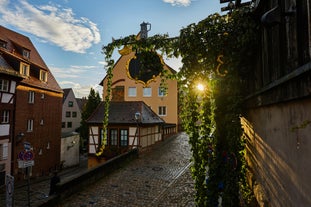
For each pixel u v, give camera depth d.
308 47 2.09
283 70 2.82
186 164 12.86
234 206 4.66
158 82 31.44
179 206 6.88
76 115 43.81
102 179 9.90
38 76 21.62
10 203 6.30
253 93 4.27
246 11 4.28
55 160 23.36
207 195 4.94
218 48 4.50
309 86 1.91
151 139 19.77
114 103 19.80
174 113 31.31
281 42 2.89
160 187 8.73
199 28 4.63
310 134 2.00
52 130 23.22
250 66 4.54
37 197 12.07
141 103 19.67
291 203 2.52
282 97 2.69
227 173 4.76
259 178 4.28
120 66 30.66
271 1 3.26
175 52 4.98
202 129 5.08
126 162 13.16
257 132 4.40
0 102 16.22
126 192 8.20
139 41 5.36
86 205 7.07
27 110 19.44
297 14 2.34
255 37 4.07
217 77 4.78
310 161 2.00
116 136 17.53
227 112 4.79
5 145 16.53
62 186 7.46
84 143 34.06
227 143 4.91
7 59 17.58
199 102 5.09
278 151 3.00
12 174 17.23
